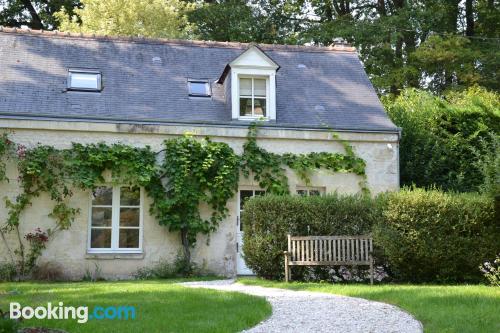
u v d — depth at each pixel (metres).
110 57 17.20
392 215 12.40
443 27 29.53
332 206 12.92
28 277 14.23
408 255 12.27
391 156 16.50
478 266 12.41
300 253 12.39
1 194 14.31
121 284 12.09
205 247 15.27
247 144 15.70
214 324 6.99
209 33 29.23
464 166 18.17
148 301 8.65
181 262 14.98
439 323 7.19
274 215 12.78
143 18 25.33
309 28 30.17
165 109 15.84
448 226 12.33
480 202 12.45
